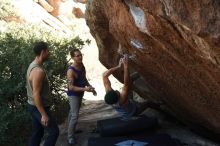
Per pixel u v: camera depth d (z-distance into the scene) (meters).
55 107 7.87
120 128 6.01
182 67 3.99
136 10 3.66
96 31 6.01
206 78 3.77
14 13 13.65
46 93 5.06
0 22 12.20
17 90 6.52
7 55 6.97
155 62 4.51
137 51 4.64
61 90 7.90
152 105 6.66
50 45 7.84
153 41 3.95
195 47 3.18
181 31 3.12
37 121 5.17
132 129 6.03
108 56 6.35
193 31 2.79
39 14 15.71
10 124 6.32
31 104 5.08
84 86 6.07
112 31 4.92
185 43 3.35
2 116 6.07
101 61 6.82
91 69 12.98
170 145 5.56
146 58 4.63
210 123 5.13
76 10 18.62
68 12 17.91
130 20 4.00
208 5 2.63
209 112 4.71
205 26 2.68
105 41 6.10
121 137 5.96
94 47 14.88
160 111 6.90
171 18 2.97
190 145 5.64
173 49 3.67
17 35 8.20
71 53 5.94
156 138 5.84
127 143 5.62
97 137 6.05
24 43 7.73
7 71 6.93
